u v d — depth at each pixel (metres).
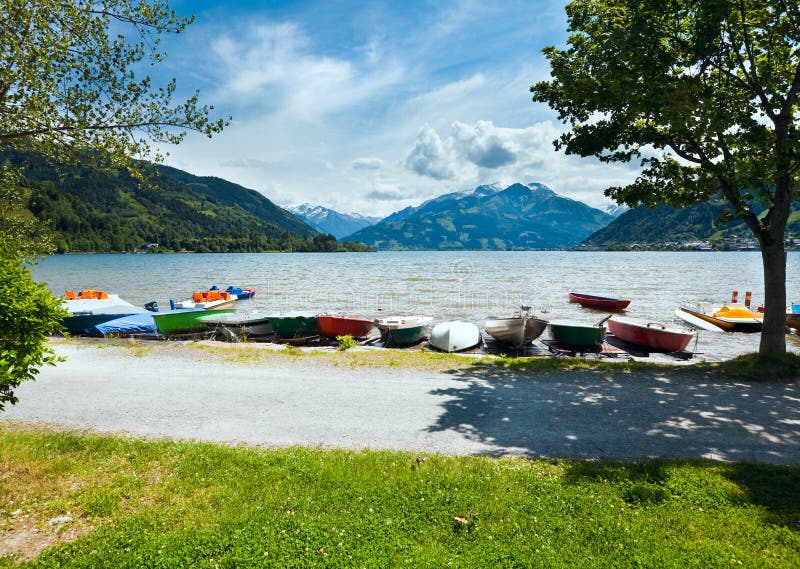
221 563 5.23
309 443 9.30
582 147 16.09
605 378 14.55
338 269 102.88
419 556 5.36
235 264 127.56
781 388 13.10
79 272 89.44
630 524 6.11
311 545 5.54
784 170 12.40
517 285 61.50
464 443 9.32
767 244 14.68
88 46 10.98
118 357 17.81
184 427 10.27
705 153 15.20
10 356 6.60
